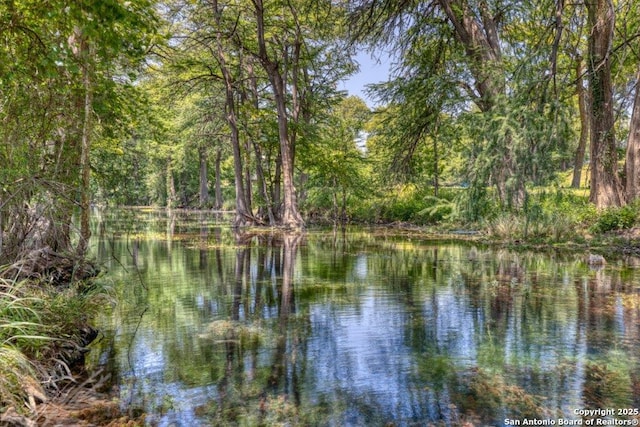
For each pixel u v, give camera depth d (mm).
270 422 2756
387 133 18016
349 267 9023
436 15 16594
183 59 18703
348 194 27141
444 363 3748
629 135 14453
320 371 3576
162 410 2902
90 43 5398
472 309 5535
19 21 4516
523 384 3314
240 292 6570
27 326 3635
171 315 5270
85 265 6574
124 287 6859
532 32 14523
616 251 11156
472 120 12133
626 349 4051
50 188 5199
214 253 11180
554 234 13125
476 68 13984
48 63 4453
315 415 2859
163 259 10070
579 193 18047
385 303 5879
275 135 22312
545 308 5551
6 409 2680
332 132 24625
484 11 14641
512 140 9898
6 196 4961
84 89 5883
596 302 5844
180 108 26109
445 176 23875
